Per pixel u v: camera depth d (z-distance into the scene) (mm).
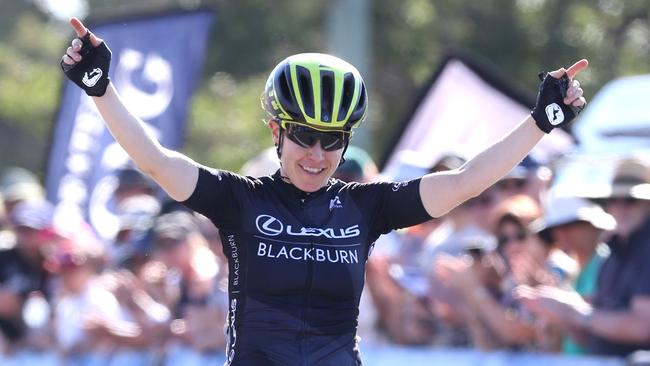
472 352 13680
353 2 27594
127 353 16391
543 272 14047
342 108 8633
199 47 20766
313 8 41094
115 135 8664
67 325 17094
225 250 8914
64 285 17281
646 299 12734
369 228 8977
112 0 53031
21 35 58125
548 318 13266
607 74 37812
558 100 8766
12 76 51281
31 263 18328
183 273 16109
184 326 15906
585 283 13914
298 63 8734
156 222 16734
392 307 15336
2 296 18109
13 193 20016
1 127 56000
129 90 20312
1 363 17891
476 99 18031
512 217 14242
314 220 8820
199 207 8750
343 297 8727
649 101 17031
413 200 8930
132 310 16469
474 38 39125
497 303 14078
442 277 14352
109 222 19594
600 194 14023
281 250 8688
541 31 38781
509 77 38344
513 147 8805
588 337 13156
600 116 17453
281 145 8867
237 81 41156
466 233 15148
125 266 16969
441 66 18406
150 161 8641
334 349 8680
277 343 8617
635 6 38844
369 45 38781
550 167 16219
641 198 12977
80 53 8617
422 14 38844
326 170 8773
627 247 13023
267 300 8648
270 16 40688
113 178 19828
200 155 39469
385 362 14578
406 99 39906
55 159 20266
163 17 20656
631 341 12820
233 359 8688
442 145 18109
